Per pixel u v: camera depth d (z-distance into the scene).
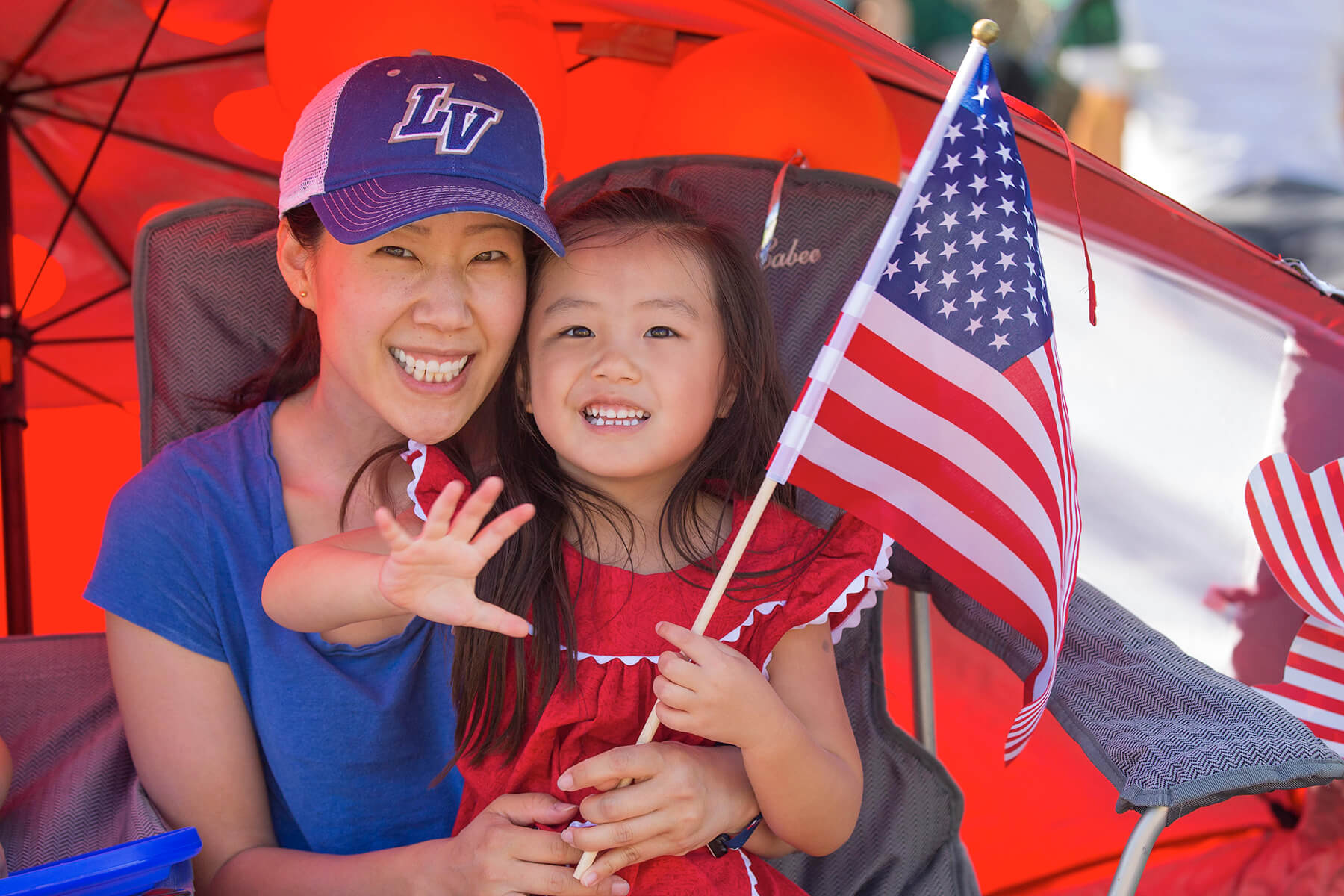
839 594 1.36
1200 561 2.62
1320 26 4.96
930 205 1.29
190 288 1.71
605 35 2.20
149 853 1.11
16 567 2.44
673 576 1.38
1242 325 2.41
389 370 1.29
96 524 2.83
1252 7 4.97
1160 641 1.52
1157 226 2.20
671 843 1.22
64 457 2.84
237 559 1.39
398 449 1.45
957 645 2.64
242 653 1.39
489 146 1.29
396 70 1.33
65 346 2.71
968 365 1.28
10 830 1.34
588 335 1.35
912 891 1.67
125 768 1.44
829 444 1.23
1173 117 5.01
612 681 1.32
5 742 1.47
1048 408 1.31
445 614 1.06
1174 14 5.01
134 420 2.88
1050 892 2.26
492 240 1.28
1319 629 2.10
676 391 1.33
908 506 1.26
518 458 1.43
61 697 1.56
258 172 2.54
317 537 1.44
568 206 1.83
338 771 1.39
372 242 1.25
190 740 1.37
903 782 1.72
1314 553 1.92
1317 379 2.32
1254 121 4.91
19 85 2.32
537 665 1.33
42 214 2.56
